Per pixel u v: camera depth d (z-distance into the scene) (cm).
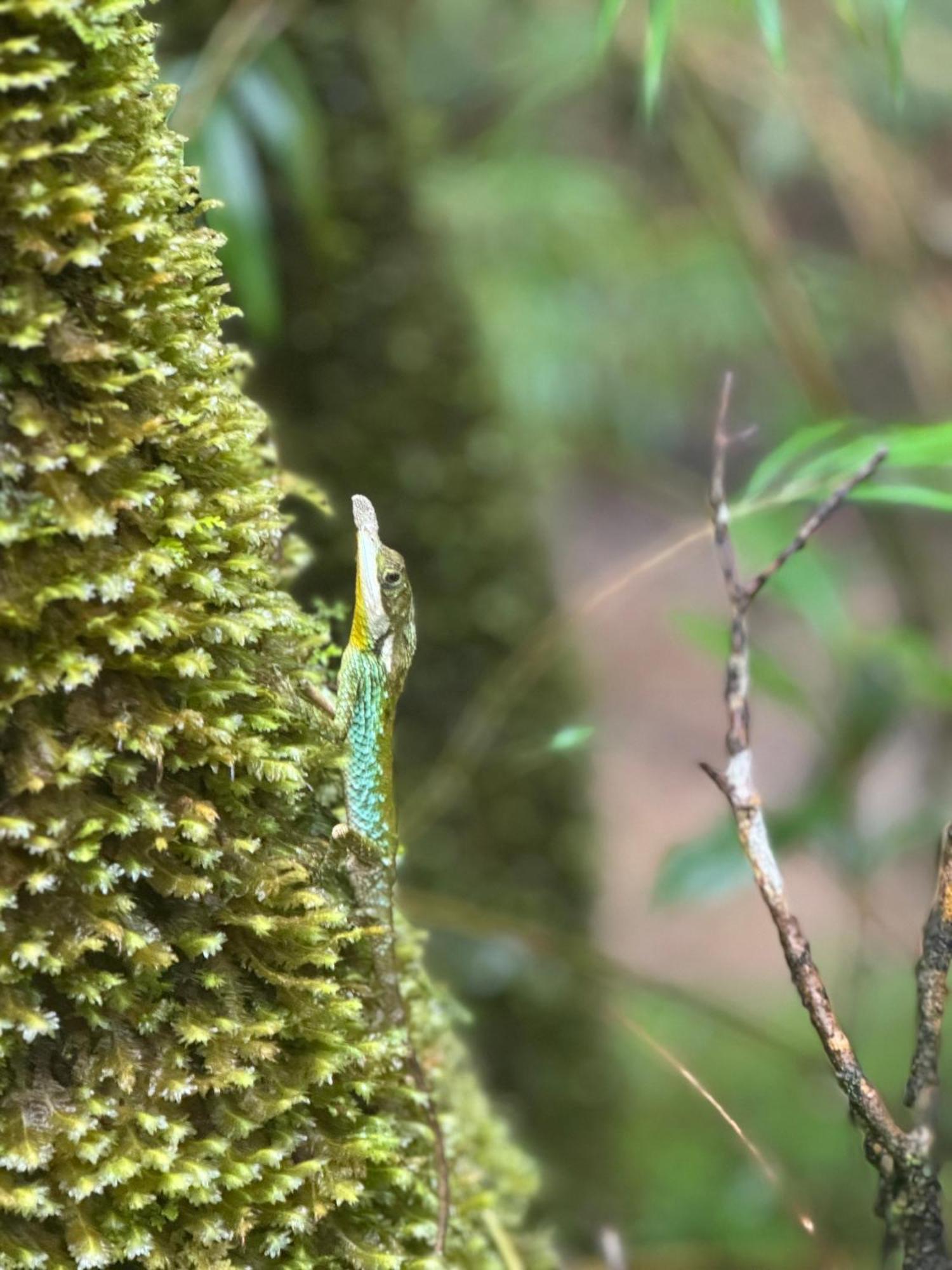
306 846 180
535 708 460
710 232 690
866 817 445
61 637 149
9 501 146
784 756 1061
